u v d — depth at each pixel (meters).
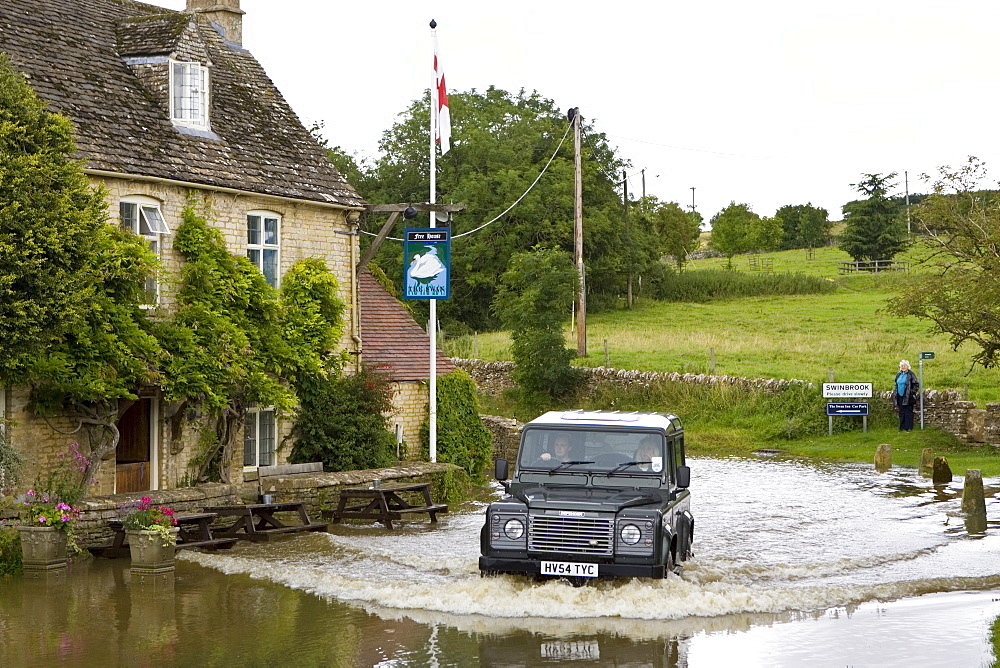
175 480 24.86
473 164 82.88
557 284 49.62
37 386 21.09
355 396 28.77
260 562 18.92
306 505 24.86
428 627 14.47
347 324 29.86
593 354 55.72
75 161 19.89
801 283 87.38
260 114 29.39
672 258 127.38
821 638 13.91
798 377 45.97
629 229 86.19
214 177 25.53
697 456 38.25
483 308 81.69
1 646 13.48
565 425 16.92
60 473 21.75
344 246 29.75
